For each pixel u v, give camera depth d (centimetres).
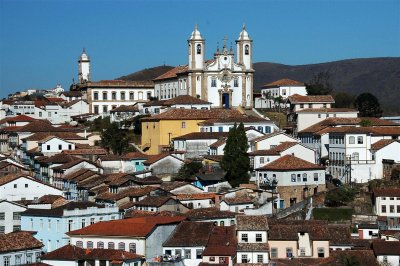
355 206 18762
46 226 16625
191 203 18462
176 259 14525
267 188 19362
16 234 14712
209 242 14975
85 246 15288
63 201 18362
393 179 19800
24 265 13612
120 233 15100
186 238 15162
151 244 15025
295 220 16588
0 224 17362
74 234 15338
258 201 18762
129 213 17362
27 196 19850
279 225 15438
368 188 19500
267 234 15038
